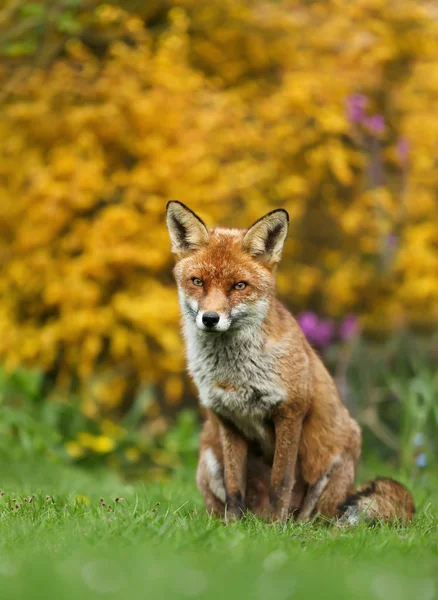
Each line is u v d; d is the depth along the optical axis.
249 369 7.36
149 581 4.37
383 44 15.30
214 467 7.97
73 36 15.12
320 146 14.91
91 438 13.60
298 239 16.66
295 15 15.62
